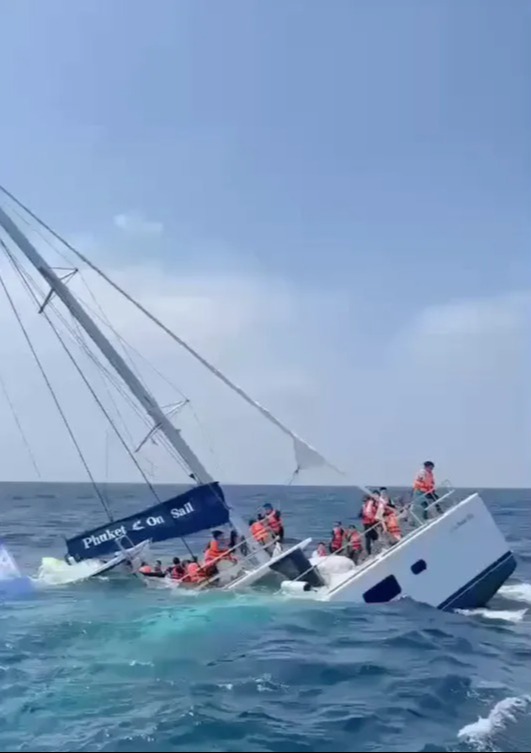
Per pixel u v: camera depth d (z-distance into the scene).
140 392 21.59
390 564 18.06
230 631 15.76
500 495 149.75
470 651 14.60
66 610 18.67
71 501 102.06
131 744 9.94
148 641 15.26
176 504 21.14
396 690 12.01
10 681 12.88
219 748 9.73
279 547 20.42
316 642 14.89
